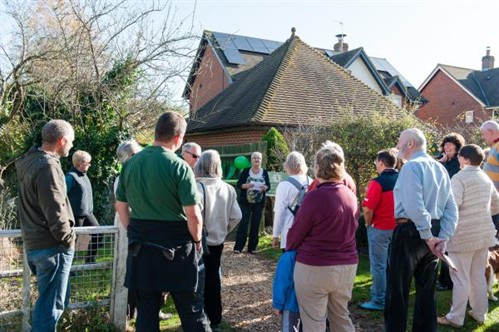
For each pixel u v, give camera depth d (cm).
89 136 1031
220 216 427
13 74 1084
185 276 315
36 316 345
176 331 438
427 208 373
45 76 1066
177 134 329
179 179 312
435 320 392
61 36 1081
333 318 354
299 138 1098
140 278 311
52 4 1105
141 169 317
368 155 958
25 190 344
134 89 1142
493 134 569
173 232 315
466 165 462
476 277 464
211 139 1853
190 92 1402
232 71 2600
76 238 418
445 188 385
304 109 1647
